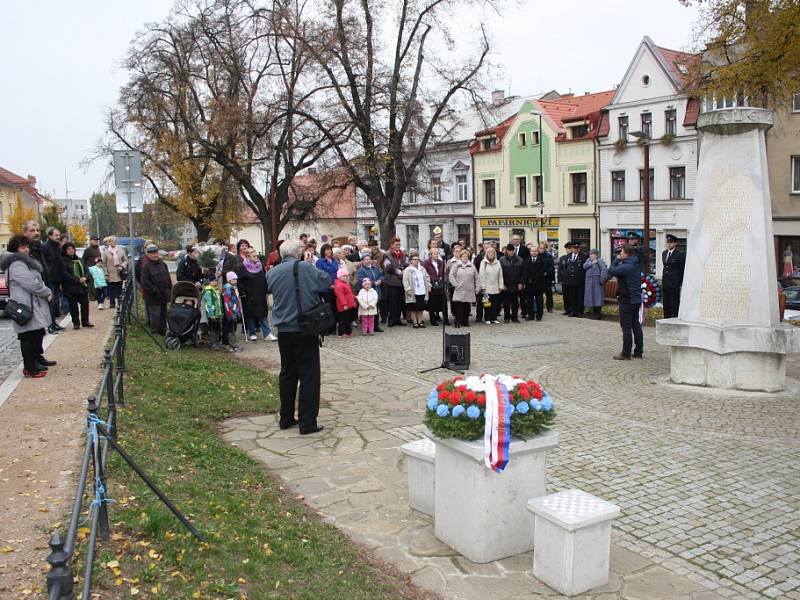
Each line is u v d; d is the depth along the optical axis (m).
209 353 13.13
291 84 27.97
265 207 31.02
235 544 4.70
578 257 18.95
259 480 6.41
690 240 10.45
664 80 36.72
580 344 14.30
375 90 26.64
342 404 9.51
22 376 9.46
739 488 6.27
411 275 16.59
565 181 42.81
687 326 10.12
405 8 26.47
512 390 4.98
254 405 9.23
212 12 27.70
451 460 5.08
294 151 29.92
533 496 5.06
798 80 17.14
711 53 19.89
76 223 97.25
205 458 6.75
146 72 31.47
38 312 9.38
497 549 4.94
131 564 4.10
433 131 28.11
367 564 4.86
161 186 40.38
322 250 15.81
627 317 12.39
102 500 4.14
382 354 13.34
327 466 6.97
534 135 44.59
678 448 7.38
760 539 5.27
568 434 7.95
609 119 39.81
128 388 9.13
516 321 17.92
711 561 4.94
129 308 14.59
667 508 5.86
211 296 13.25
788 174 32.44
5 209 58.22
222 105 28.28
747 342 9.66
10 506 4.91
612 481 6.47
